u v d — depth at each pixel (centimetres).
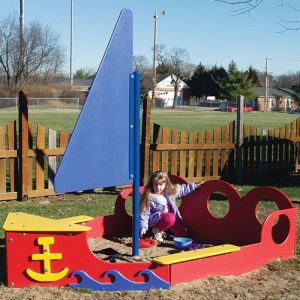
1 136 854
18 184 876
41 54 6756
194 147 1062
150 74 8906
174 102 8562
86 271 437
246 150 1159
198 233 630
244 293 442
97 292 431
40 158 892
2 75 6525
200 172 1080
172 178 648
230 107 7562
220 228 612
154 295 427
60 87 6869
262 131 1184
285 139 1238
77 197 916
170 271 444
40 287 434
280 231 577
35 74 6731
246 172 1166
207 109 8006
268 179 1183
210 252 467
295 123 1266
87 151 462
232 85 8619
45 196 909
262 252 512
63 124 2920
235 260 487
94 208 814
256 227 580
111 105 477
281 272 500
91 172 466
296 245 594
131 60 489
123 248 566
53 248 434
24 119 858
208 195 625
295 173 1278
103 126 473
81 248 436
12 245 432
